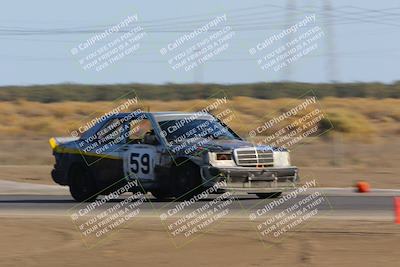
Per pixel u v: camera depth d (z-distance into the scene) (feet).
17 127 440.45
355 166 244.83
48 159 268.82
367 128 388.57
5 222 112.27
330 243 92.99
